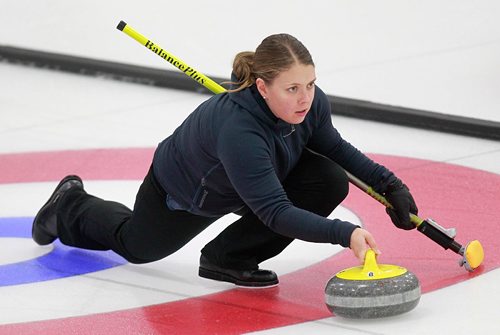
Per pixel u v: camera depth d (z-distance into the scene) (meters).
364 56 17.33
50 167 14.00
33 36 20.12
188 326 8.83
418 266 10.11
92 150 14.73
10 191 13.07
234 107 8.75
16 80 18.92
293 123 8.62
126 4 19.45
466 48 17.00
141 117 16.44
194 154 9.09
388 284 8.50
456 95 15.85
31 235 11.52
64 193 10.57
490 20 17.19
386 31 17.66
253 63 8.65
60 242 11.30
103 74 18.92
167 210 9.59
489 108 15.38
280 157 9.00
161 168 9.46
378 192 9.62
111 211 10.22
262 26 18.38
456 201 12.09
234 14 18.73
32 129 15.94
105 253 10.91
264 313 9.05
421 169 13.44
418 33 17.47
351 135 15.26
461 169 13.38
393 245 10.74
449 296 9.27
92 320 9.06
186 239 9.85
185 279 10.08
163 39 18.86
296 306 9.20
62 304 9.48
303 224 8.47
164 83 18.20
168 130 15.71
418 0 17.78
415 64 16.84
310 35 17.94
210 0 19.02
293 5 18.45
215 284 9.93
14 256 10.85
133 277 10.18
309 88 8.52
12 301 9.59
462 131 15.05
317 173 9.34
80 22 19.80
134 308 9.33
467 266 9.74
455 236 10.47
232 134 8.64
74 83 18.61
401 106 15.81
